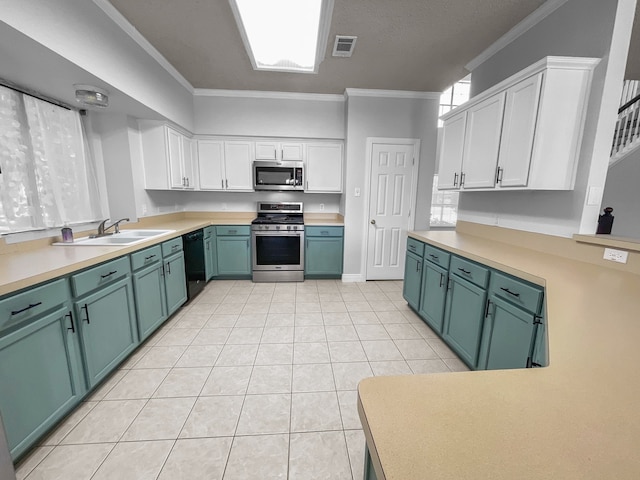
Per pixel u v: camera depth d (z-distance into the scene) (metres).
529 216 2.12
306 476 1.27
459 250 2.05
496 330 1.68
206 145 3.88
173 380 1.89
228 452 1.38
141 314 2.15
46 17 1.48
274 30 2.18
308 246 3.94
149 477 1.25
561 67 1.67
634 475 0.40
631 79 3.22
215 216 4.35
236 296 3.42
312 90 3.71
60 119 2.26
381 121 3.73
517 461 0.42
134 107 2.59
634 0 1.57
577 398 0.57
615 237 1.62
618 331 0.88
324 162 4.02
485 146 2.18
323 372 2.00
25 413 1.25
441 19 2.14
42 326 1.33
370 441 0.48
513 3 1.95
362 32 2.32
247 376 1.95
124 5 2.00
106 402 1.68
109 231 2.65
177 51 2.67
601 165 1.70
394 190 3.91
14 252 1.80
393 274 4.09
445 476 0.40
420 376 0.64
